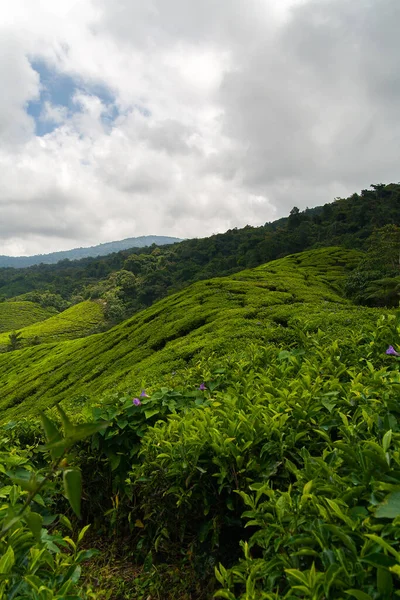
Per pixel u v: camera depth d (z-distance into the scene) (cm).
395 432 230
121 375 1305
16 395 2011
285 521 198
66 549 365
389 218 7025
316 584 148
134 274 12425
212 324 1420
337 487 194
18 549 216
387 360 390
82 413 421
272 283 2344
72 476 118
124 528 370
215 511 290
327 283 2841
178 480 298
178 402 409
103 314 9400
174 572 302
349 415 282
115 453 375
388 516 151
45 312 11088
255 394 359
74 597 196
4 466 350
